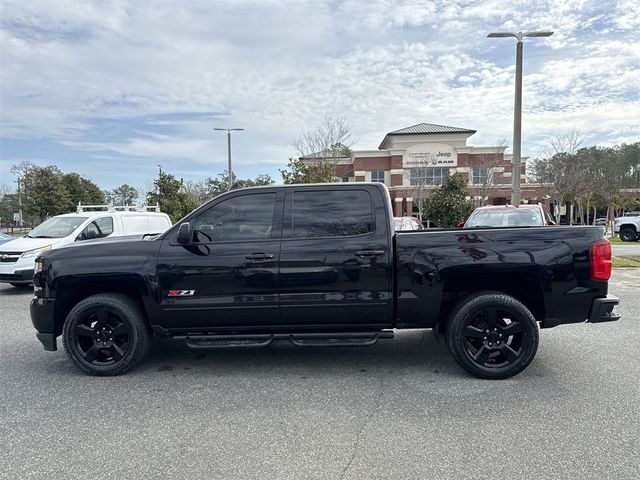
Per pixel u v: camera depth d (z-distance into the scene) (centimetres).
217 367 481
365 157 4678
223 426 343
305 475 276
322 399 393
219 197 457
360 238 440
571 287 423
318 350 542
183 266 441
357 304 438
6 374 464
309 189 454
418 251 433
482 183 4188
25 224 6216
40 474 280
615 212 5109
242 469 284
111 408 379
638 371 450
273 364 489
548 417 351
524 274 434
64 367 485
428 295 434
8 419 359
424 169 4359
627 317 683
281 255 437
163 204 2564
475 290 457
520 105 1498
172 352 536
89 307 450
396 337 597
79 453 305
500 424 340
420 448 306
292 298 438
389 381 435
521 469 279
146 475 278
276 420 352
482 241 429
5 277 950
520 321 426
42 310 457
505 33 1477
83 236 1046
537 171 3631
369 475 275
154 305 445
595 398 385
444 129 4638
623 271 1250
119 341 461
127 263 446
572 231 429
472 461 289
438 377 444
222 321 447
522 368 429
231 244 444
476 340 446
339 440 319
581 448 303
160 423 350
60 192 4512
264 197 455
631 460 288
